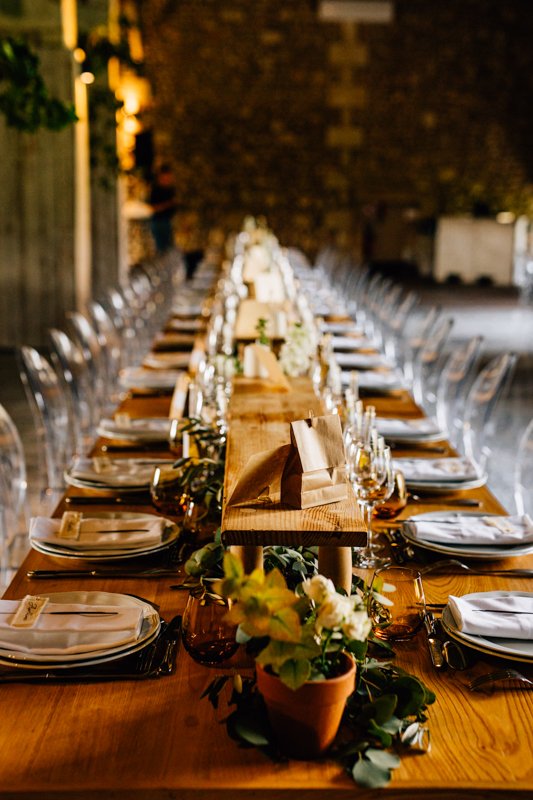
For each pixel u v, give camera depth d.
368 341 5.48
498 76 16.77
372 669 1.46
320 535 1.62
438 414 5.25
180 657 1.68
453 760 1.39
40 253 8.58
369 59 16.58
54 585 1.97
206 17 16.22
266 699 1.34
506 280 15.96
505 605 1.79
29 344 8.75
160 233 12.73
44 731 1.45
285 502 1.76
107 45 9.03
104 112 10.23
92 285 10.54
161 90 16.42
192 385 2.63
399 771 1.36
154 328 7.92
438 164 17.00
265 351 3.01
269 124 16.67
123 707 1.51
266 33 16.33
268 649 1.26
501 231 15.83
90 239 10.36
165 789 1.31
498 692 1.59
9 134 8.34
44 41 7.94
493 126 16.94
